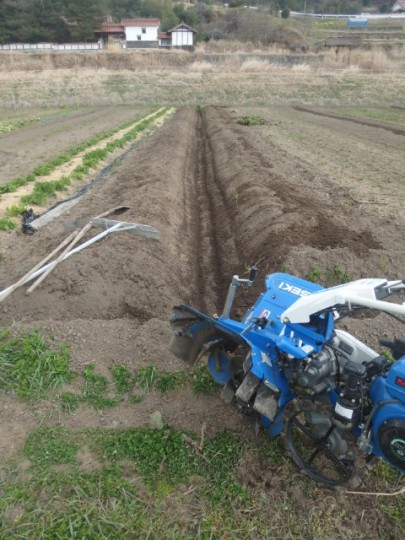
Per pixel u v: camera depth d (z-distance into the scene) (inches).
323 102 1840.6
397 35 3368.6
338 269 338.6
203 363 232.2
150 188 524.4
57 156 772.0
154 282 325.1
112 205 473.1
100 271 319.3
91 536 152.0
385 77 2059.5
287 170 629.9
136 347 242.8
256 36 3243.1
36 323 257.6
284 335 173.3
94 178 644.7
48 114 1498.5
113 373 225.0
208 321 190.4
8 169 682.2
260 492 171.8
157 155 743.7
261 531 158.7
